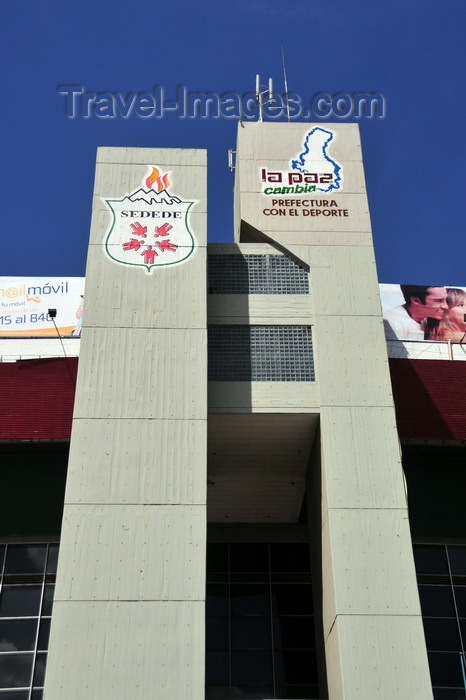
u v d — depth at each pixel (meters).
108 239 26.42
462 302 41.97
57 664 19.62
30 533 27.95
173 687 19.55
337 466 23.34
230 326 26.34
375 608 21.12
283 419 24.98
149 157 28.31
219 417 24.89
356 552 21.97
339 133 30.31
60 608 20.34
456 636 26.83
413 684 20.08
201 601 20.64
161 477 22.36
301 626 27.45
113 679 19.55
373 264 27.25
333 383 24.80
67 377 28.30
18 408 27.70
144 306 25.17
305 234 27.92
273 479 28.50
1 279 41.69
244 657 26.83
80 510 21.75
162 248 26.38
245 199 28.64
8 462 28.92
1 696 25.27
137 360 24.19
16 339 39.22
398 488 23.00
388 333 40.81
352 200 28.73
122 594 20.62
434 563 28.16
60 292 41.56
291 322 26.38
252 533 29.45
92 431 22.95
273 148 29.81
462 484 29.28
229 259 27.59
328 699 22.66
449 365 29.06
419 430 27.81
